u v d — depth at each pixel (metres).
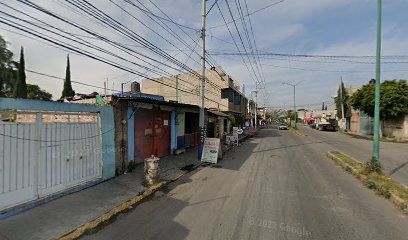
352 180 8.46
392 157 13.15
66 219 4.97
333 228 4.77
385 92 22.88
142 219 5.15
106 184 7.29
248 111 48.41
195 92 28.34
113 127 8.05
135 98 8.47
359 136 28.33
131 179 7.97
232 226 4.82
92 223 4.84
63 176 6.16
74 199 5.98
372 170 8.71
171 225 4.86
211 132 21.62
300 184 7.95
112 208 5.70
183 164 11.11
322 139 24.86
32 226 4.59
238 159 13.04
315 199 6.47
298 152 15.60
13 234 4.28
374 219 5.21
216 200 6.36
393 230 4.71
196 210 5.66
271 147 18.41
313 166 10.99
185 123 15.51
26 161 5.25
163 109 11.91
